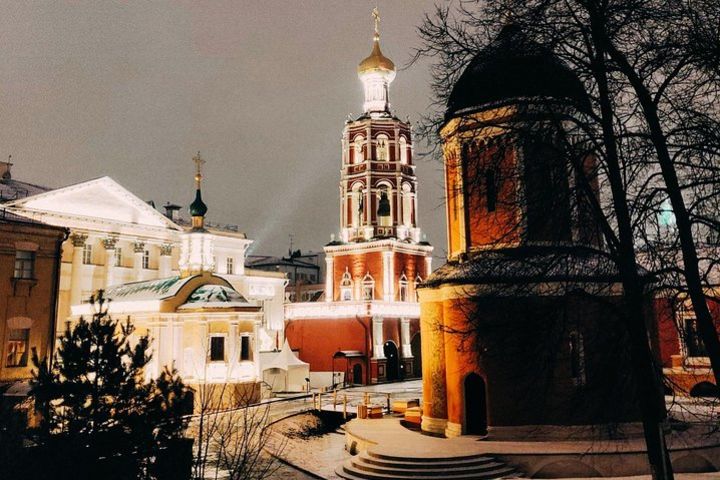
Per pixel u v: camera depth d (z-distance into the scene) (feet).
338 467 68.64
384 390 143.13
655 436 37.04
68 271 155.02
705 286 39.68
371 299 168.35
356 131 177.17
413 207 179.52
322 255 294.87
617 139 39.73
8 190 161.48
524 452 62.18
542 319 43.52
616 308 40.27
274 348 182.29
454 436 72.49
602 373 43.65
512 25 41.39
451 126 73.51
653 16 37.50
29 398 39.22
